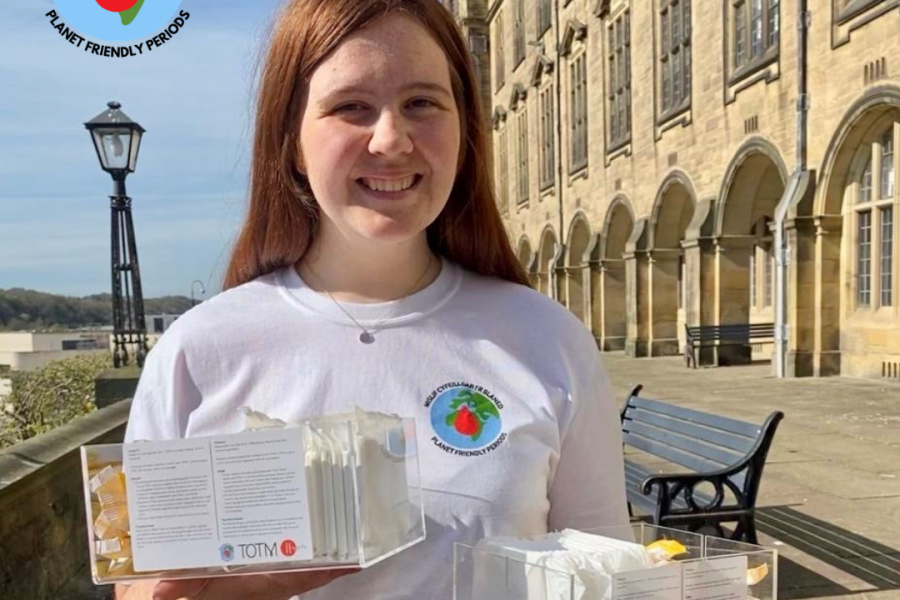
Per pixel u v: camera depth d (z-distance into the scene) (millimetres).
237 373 1419
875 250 11625
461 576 1226
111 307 8078
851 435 7461
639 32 18984
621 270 21656
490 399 1406
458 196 1647
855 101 11070
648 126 18625
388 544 1179
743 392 10953
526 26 29750
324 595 1289
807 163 12422
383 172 1354
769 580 1182
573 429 1474
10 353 30062
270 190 1564
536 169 28844
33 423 6855
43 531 3688
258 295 1522
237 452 1100
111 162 7887
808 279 12477
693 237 15727
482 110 1659
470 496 1324
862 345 11898
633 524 1403
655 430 4918
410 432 1291
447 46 1535
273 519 1097
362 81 1343
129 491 1112
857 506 5133
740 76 14172
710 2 15359
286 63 1454
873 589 3777
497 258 1666
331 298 1496
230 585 1129
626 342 19641
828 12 11648
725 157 14938
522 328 1498
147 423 1419
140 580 1120
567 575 1059
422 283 1564
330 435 1154
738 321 15633
